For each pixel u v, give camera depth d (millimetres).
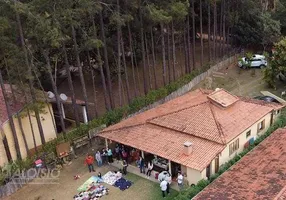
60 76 48094
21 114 31844
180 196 25594
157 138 30812
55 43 29266
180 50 53125
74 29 34312
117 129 33125
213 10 53281
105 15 37969
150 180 29938
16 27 29594
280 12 59281
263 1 61750
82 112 39906
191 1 48156
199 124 30938
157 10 37812
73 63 43250
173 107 35281
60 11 30922
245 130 31172
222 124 30766
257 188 23359
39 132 33250
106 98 39469
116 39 42094
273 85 46344
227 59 55625
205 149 28688
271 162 26484
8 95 34344
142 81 48312
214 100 32938
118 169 31781
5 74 36750
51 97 36250
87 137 35188
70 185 30297
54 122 35875
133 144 30875
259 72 52406
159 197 27828
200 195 23906
